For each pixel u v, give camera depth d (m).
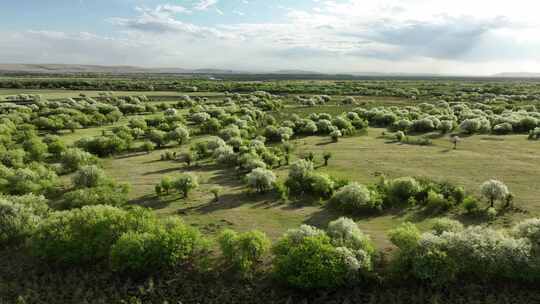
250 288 14.60
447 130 46.66
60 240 16.14
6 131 41.50
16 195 22.48
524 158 32.62
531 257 14.11
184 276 15.41
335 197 22.23
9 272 15.88
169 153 35.78
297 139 44.53
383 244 17.41
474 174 28.14
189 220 20.59
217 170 30.92
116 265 15.33
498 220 19.62
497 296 13.54
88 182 25.09
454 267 14.08
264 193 24.61
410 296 13.86
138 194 24.92
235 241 15.84
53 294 14.56
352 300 13.80
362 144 40.66
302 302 13.66
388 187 23.20
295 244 15.64
